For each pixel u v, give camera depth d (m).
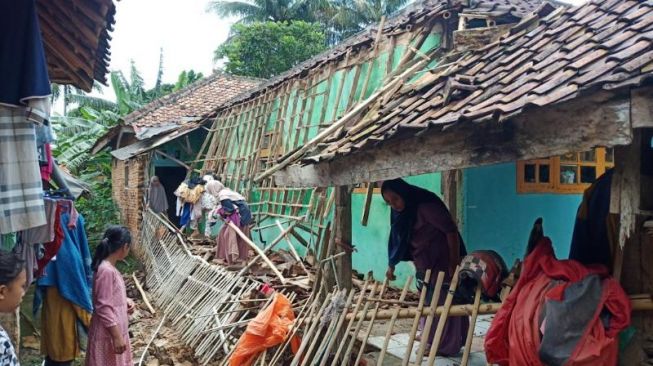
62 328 5.22
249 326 5.75
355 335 4.61
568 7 4.66
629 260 3.02
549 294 2.99
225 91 18.58
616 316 2.88
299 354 5.09
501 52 4.66
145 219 14.34
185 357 7.33
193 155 15.69
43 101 3.21
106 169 21.09
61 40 4.68
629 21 3.51
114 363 4.50
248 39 23.22
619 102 2.51
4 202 3.18
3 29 3.12
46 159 4.66
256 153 12.13
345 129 5.34
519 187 7.16
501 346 3.22
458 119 3.27
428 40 7.34
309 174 5.30
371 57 8.36
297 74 11.03
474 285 4.01
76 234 5.49
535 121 2.95
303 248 10.32
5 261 2.55
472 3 6.60
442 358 5.09
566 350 2.84
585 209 3.51
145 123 15.62
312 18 28.12
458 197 6.95
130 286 11.48
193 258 9.67
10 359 2.31
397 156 4.08
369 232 8.76
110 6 4.15
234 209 9.47
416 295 7.05
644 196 2.69
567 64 3.37
